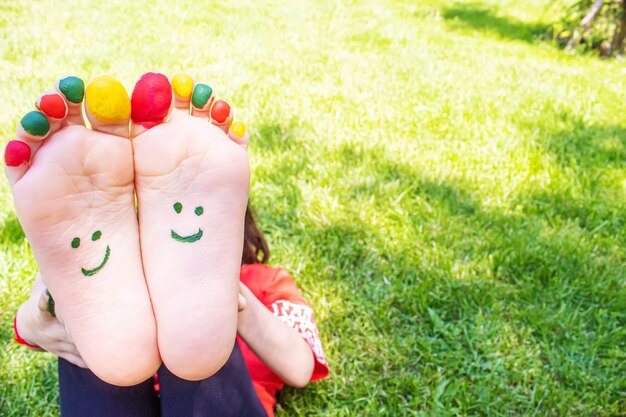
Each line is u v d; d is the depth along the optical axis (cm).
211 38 181
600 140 135
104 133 51
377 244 93
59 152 49
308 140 120
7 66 144
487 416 72
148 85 51
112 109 50
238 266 54
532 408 73
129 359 52
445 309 84
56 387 72
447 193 108
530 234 98
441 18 256
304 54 176
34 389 71
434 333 81
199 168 53
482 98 153
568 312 85
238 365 59
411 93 152
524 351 79
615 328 83
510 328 82
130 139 52
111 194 51
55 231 49
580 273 90
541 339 81
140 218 54
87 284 51
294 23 211
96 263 51
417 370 77
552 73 186
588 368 78
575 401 73
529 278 89
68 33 169
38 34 165
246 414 59
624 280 90
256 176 106
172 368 53
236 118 126
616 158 126
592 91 171
